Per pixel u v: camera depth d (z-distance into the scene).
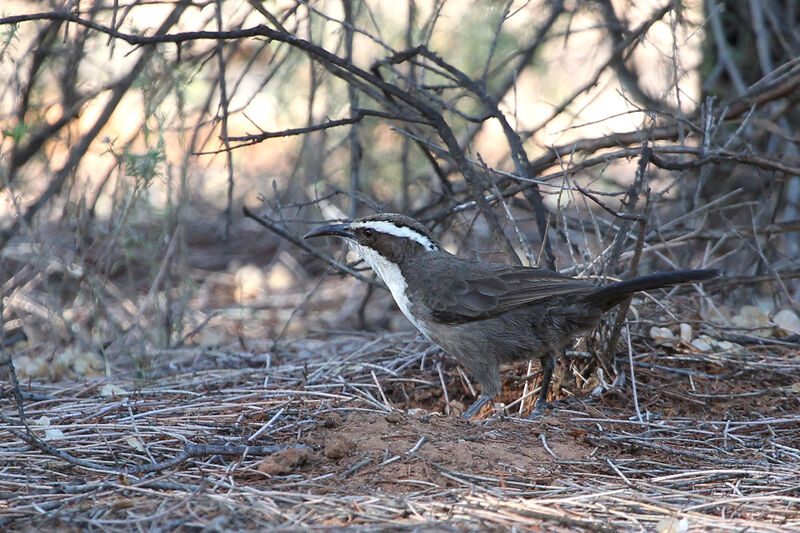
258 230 20.97
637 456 8.54
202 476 7.66
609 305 9.41
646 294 11.50
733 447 8.90
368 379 11.24
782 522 6.91
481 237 18.22
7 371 11.84
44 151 13.46
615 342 10.36
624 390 10.45
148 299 12.80
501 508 6.93
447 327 9.90
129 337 14.20
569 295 9.42
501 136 21.36
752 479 7.89
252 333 15.82
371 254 10.42
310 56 12.43
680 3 12.77
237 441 8.55
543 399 10.05
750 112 11.55
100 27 9.79
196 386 10.96
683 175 12.59
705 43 15.73
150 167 11.47
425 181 16.11
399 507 6.90
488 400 10.07
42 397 10.33
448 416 9.39
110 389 10.54
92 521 6.65
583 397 10.40
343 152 17.47
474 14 16.45
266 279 19.02
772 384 10.70
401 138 17.28
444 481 7.55
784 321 12.16
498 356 9.80
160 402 10.01
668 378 10.79
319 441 8.41
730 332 11.88
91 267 12.59
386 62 12.07
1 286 13.09
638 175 10.30
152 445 8.46
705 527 6.73
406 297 10.10
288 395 10.16
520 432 8.96
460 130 17.20
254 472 7.71
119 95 12.77
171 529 6.53
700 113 12.61
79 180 14.66
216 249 20.47
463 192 13.99
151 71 11.91
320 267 19.67
